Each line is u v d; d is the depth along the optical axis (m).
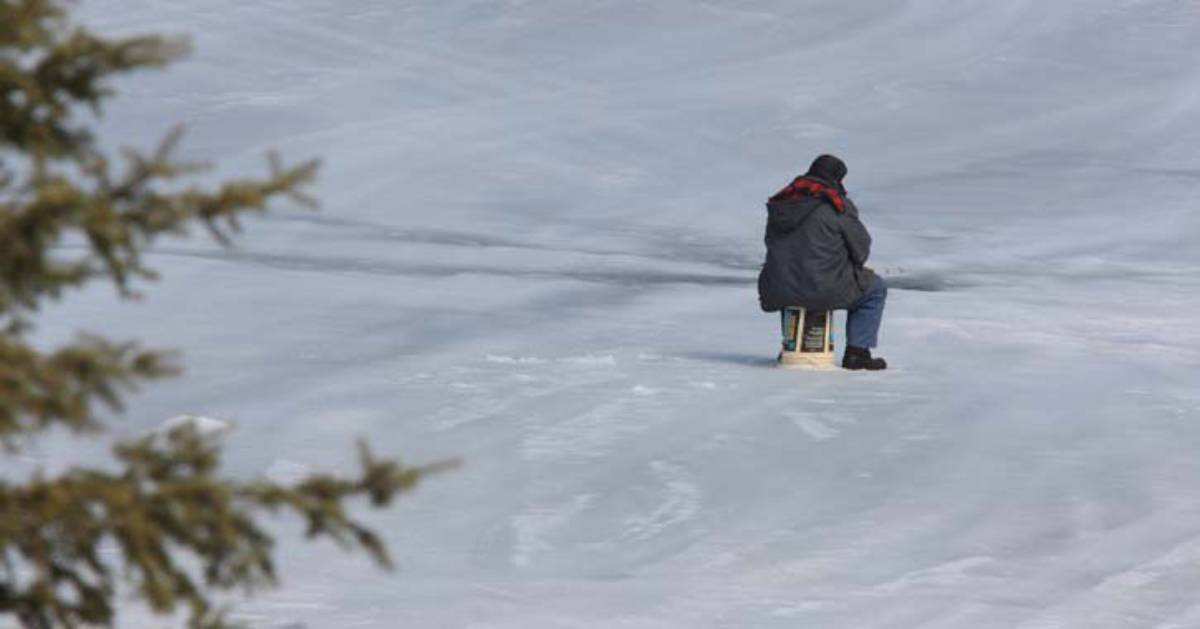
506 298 53.91
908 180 90.12
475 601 21.11
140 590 9.70
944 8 138.12
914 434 33.12
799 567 23.59
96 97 10.10
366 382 37.66
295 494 10.11
